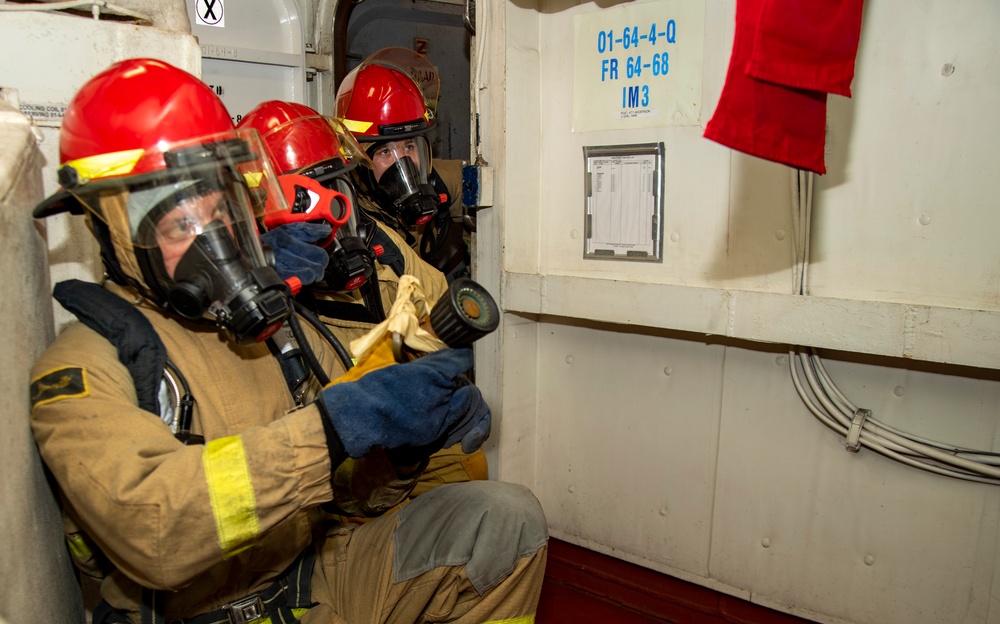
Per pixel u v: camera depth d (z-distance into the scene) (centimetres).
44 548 105
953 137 147
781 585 186
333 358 137
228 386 114
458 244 299
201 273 102
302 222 135
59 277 136
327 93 301
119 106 103
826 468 176
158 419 101
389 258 173
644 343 201
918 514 165
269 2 275
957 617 164
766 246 172
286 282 119
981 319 140
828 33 129
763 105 130
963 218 148
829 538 178
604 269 202
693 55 177
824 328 159
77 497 94
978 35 142
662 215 188
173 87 106
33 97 131
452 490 132
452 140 353
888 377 165
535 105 207
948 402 158
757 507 187
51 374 101
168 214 100
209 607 116
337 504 141
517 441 221
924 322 147
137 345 105
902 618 171
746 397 185
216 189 103
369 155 202
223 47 260
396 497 136
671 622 193
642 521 208
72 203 108
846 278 163
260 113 162
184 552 93
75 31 134
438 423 109
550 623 193
